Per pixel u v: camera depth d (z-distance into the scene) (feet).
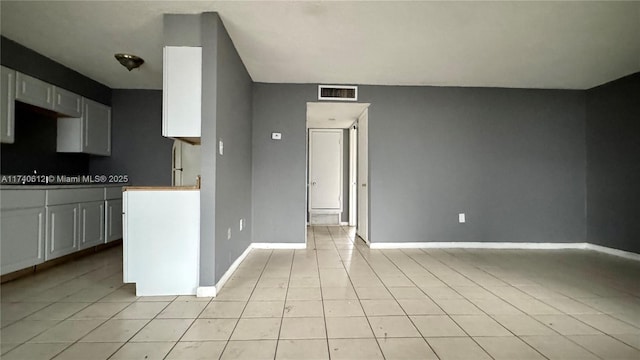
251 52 10.44
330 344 5.60
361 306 7.32
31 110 11.23
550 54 10.52
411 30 8.90
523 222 14.12
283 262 11.31
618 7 7.72
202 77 7.92
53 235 10.04
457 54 10.56
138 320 6.50
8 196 8.62
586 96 14.29
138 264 7.86
